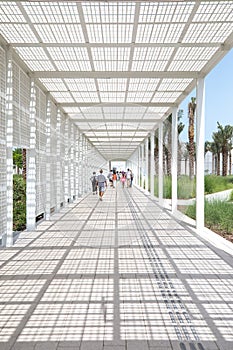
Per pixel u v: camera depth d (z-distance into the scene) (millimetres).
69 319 3928
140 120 14695
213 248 7344
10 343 3408
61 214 12078
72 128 15211
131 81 9945
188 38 6984
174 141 13078
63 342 3424
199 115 9594
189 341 3445
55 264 6145
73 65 8758
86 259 6488
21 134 8523
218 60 8250
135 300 4488
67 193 14086
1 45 7121
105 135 19156
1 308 4238
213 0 5402
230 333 3611
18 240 8156
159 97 12117
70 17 6031
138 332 3627
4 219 7488
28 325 3789
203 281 5238
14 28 6508
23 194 11656
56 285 5047
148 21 6180
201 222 9523
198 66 8898
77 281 5234
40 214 11258
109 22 6207
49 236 8586
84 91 11188
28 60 8352
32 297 4590
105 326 3764
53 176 12453
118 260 6410
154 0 5324
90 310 4168
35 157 9625
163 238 8328
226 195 14711
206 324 3812
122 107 12859
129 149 27531
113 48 7473
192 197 17469
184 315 4043
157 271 5750
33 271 5734
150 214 11531
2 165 7281
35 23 6281
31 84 9344
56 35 6812
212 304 4363
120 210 10516
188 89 10969
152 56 8055
